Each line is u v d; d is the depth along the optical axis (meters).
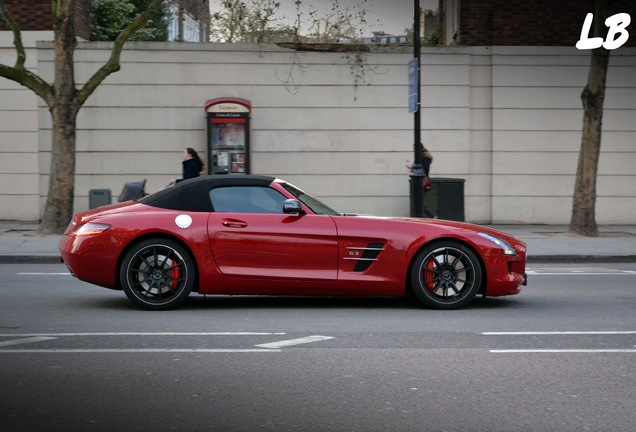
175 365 6.73
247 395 5.86
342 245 9.28
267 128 20.89
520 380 6.30
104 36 24.30
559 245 16.95
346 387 6.08
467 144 21.16
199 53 20.67
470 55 21.19
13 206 21.03
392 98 21.03
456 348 7.43
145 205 9.46
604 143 21.52
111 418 5.33
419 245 9.37
